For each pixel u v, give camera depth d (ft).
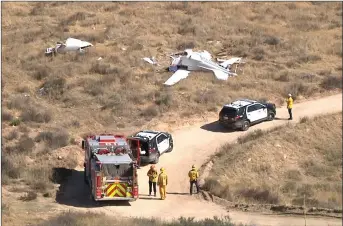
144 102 650.02
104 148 435.94
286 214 427.74
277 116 645.51
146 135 525.34
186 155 546.67
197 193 467.52
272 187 505.25
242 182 512.63
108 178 419.95
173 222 378.94
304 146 592.60
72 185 467.11
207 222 377.71
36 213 396.16
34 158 504.84
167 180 479.82
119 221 375.86
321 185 524.52
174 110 634.84
